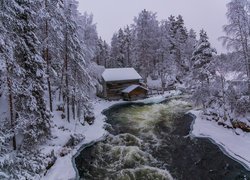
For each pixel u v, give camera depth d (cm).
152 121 2975
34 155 1642
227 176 1611
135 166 1781
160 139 2348
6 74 1558
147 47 5109
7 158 1076
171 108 3656
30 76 1848
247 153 1855
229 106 2662
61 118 2642
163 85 5416
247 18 2327
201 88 2911
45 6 2203
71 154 1931
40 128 1909
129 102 4244
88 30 4438
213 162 1814
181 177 1619
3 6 1434
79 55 2669
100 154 2014
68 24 2495
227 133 2308
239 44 2369
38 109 1903
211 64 2772
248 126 2217
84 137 2295
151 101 4291
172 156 1955
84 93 2841
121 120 3055
